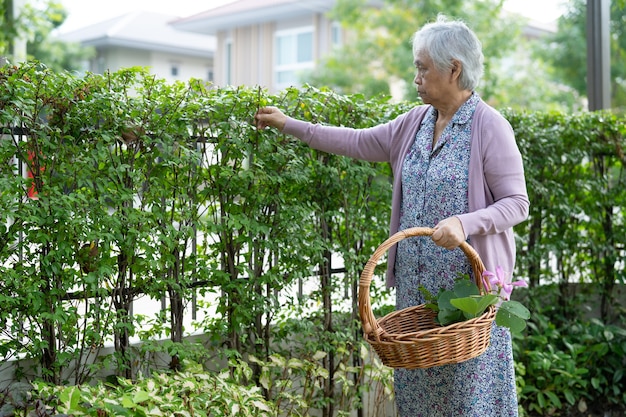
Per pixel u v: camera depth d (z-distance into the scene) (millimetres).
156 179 2773
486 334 2258
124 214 2764
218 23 17938
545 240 4250
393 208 2645
